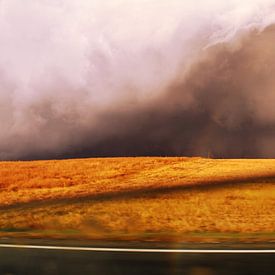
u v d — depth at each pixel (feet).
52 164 192.75
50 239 39.32
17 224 76.89
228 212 91.20
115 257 29.96
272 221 78.89
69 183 158.61
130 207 97.25
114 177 167.73
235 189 123.85
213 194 116.57
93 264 28.02
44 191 133.18
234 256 29.94
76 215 86.07
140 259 29.32
